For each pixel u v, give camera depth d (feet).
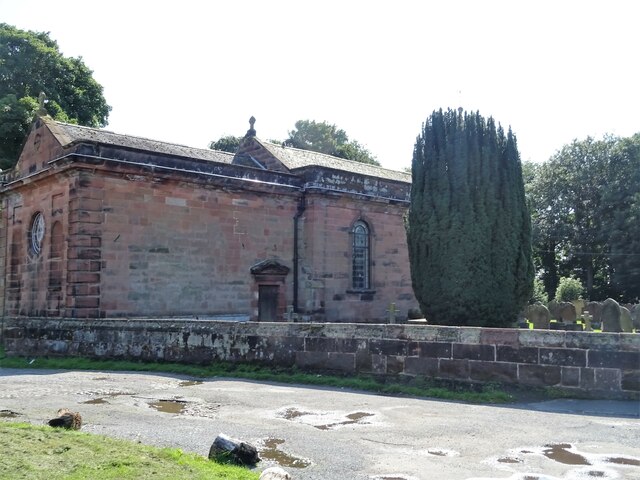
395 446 26.20
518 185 64.75
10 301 83.35
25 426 24.79
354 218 94.53
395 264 101.19
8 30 146.00
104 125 165.78
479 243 61.67
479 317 61.46
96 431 28.32
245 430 29.04
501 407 34.94
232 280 80.69
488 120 64.44
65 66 151.84
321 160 107.65
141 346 56.03
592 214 178.50
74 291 66.28
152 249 72.59
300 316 86.79
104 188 69.05
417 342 41.39
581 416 32.14
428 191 65.36
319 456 24.53
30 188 79.97
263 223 85.10
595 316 99.30
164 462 20.95
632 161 167.12
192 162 77.05
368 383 41.88
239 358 49.83
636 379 35.14
